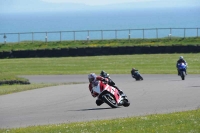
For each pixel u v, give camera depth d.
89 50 166.62
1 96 68.94
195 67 123.88
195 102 56.22
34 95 69.19
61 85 85.25
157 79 97.38
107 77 53.88
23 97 67.06
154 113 48.12
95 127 37.69
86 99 63.16
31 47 182.25
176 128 34.69
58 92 72.38
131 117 44.31
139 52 165.62
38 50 167.38
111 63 138.88
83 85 84.12
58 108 55.50
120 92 54.53
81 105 57.53
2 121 47.34
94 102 59.94
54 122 45.16
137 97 63.19
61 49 166.88
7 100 64.19
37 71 123.94
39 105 58.66
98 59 151.62
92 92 53.41
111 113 49.69
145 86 78.00
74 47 168.62
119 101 53.56
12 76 96.94
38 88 80.00
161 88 73.44
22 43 189.88
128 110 51.56
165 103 56.22
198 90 68.56
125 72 114.81
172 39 184.50
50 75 115.00
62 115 49.69
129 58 151.25
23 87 80.62
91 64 138.00
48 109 54.91
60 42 189.38
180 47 163.38
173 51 163.75
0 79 93.56
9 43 191.25
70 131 36.31
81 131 35.88
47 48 169.75
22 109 55.62
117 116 47.28
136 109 52.09
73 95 67.94
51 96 67.38
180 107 52.44
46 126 40.75
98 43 186.25
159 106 53.88
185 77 100.19
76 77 109.06
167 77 102.25
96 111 51.78
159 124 37.22
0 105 59.59
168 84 80.12
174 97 61.53
